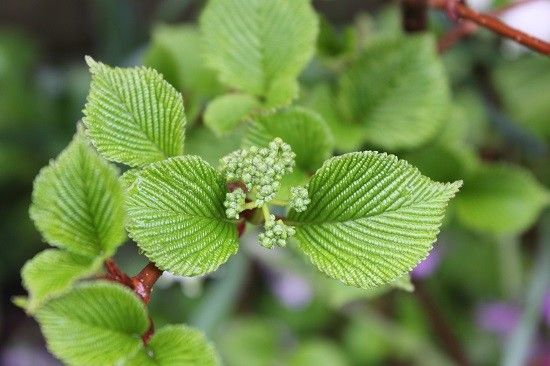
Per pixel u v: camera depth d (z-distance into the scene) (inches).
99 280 13.8
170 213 13.5
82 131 14.4
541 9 28.3
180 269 13.4
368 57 19.3
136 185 13.5
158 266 13.4
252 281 38.1
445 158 20.6
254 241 28.1
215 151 19.3
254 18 17.3
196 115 19.6
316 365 36.0
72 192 14.1
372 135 19.3
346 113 19.5
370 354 36.6
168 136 14.5
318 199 13.7
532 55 29.4
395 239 13.5
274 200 13.9
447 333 28.3
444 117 19.3
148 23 42.8
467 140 29.2
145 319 13.8
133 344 13.8
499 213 20.8
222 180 13.7
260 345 36.5
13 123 39.4
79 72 39.8
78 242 14.1
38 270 13.8
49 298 13.5
